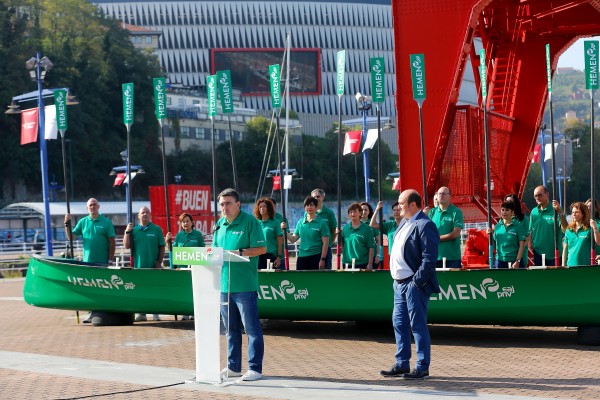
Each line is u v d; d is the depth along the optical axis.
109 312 17.11
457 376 10.74
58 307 17.47
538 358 12.11
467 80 70.25
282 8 159.50
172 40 156.38
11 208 72.25
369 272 14.27
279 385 10.23
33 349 13.98
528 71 21.92
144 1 156.25
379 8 164.12
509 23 22.23
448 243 14.67
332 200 123.44
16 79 97.50
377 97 15.77
